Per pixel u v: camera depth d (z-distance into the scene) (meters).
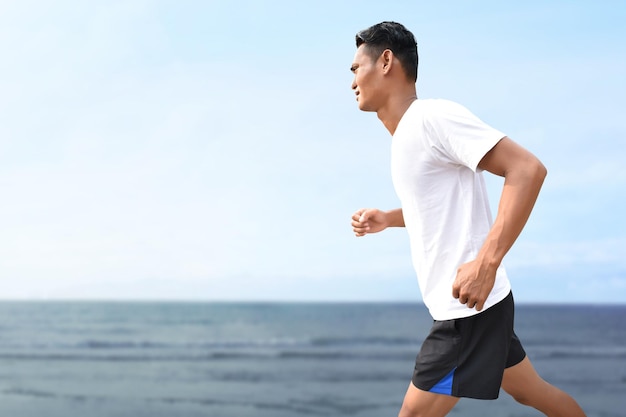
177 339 44.88
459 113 2.18
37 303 63.84
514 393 2.63
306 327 48.38
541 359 30.61
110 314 55.34
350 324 50.09
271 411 19.41
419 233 2.34
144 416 19.56
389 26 2.40
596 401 21.27
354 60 2.47
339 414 18.66
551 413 2.62
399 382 24.78
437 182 2.29
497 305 2.29
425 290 2.36
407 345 37.72
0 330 46.41
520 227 2.06
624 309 63.47
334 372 27.27
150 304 63.59
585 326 47.69
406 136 2.30
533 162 2.06
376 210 2.86
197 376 26.72
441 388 2.31
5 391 24.61
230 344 39.34
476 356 2.28
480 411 16.47
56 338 43.44
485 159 2.14
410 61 2.40
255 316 55.62
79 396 23.50
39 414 20.45
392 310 62.62
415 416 2.37
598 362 29.38
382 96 2.42
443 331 2.31
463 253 2.26
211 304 64.75
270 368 28.36
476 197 2.29
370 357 32.00
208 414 19.50
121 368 28.94
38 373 28.22
